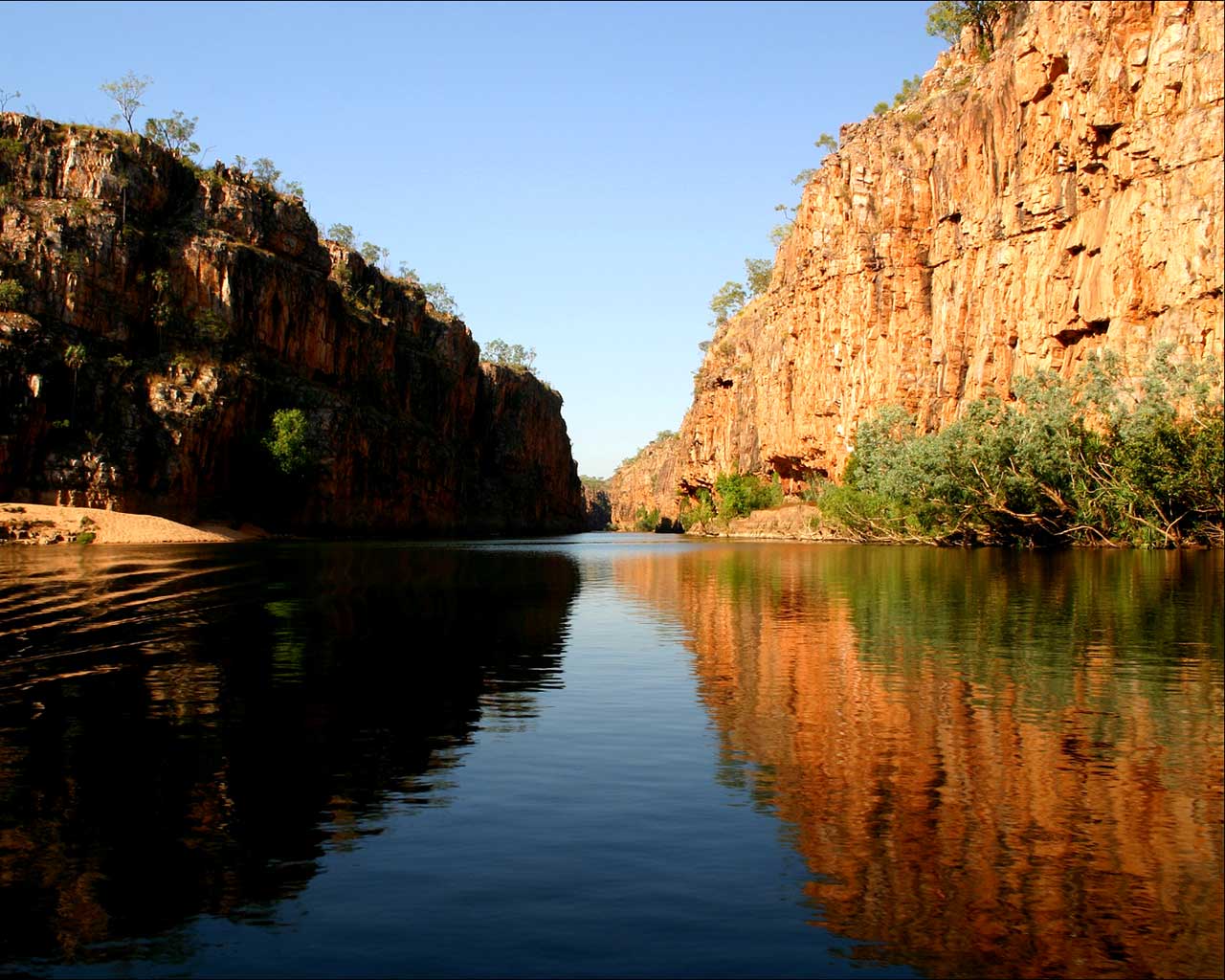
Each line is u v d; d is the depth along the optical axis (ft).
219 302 364.58
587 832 33.06
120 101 385.91
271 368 392.68
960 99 307.37
